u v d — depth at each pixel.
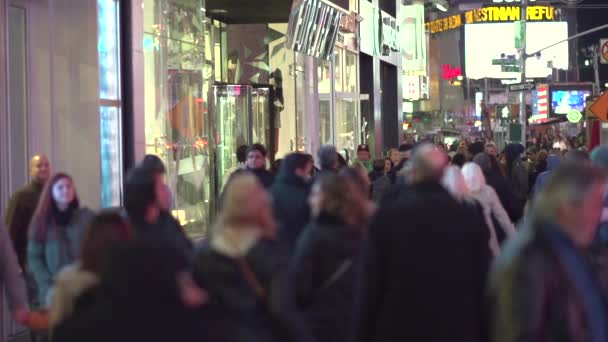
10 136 15.55
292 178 12.94
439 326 7.98
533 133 98.25
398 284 8.09
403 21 63.94
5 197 15.09
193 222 23.48
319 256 9.33
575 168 6.04
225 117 28.77
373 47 46.34
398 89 52.59
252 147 15.88
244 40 32.72
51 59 16.75
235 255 7.37
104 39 18.50
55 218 11.77
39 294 11.80
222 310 7.27
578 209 5.95
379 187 21.31
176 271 5.85
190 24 23.66
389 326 8.09
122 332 5.75
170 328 5.75
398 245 8.11
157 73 21.41
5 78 15.20
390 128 52.38
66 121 17.20
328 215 9.40
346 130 42.50
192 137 23.56
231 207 7.51
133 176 9.20
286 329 7.32
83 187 17.58
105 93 18.56
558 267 5.87
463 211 8.24
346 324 9.27
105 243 7.10
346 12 35.47
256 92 29.17
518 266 5.89
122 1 19.50
